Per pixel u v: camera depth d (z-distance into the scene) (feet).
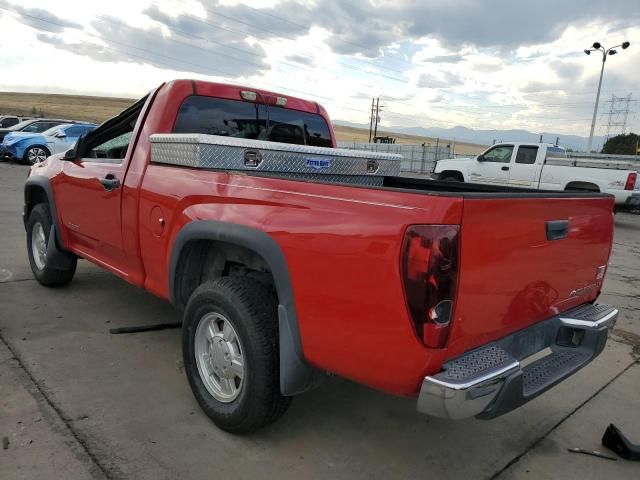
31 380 10.93
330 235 7.39
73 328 13.83
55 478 7.97
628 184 42.73
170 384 11.16
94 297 16.34
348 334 7.30
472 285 6.97
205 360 9.91
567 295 9.45
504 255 7.45
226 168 10.16
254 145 10.46
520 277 7.94
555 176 47.14
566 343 9.59
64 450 8.65
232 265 10.44
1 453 8.45
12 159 63.67
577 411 11.46
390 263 6.73
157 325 14.16
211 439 9.31
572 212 8.98
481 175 53.11
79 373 11.38
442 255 6.48
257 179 8.79
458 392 6.49
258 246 8.37
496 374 6.88
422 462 9.18
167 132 11.68
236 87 12.89
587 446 10.06
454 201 6.55
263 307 8.78
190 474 8.31
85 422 9.53
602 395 12.28
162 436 9.28
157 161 11.15
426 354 6.64
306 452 9.18
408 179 14.32
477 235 6.89
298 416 10.39
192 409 10.23
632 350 15.30
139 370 11.70
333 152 12.05
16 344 12.63
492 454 9.59
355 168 12.90
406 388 6.92
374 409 10.87
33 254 17.21
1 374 11.08
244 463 8.71
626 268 27.45
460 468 9.09
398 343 6.79
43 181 15.78
